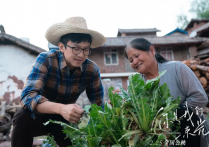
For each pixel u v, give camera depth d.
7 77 9.52
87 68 2.06
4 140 5.63
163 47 13.82
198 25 21.88
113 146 1.16
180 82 1.85
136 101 1.26
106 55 13.38
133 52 1.85
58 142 2.02
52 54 1.92
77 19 1.88
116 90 1.74
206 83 5.92
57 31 1.74
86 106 1.37
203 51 12.82
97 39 1.98
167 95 1.35
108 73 13.10
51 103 1.50
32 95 1.62
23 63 9.72
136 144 1.15
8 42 9.70
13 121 1.81
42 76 1.76
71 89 2.04
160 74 1.34
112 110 1.27
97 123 1.31
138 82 1.32
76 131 1.28
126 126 1.24
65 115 1.35
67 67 1.92
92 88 2.18
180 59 13.81
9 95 9.40
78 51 1.70
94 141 1.21
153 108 1.28
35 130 1.88
